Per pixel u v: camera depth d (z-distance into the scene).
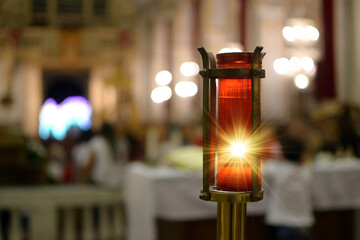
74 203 6.81
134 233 6.28
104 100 23.31
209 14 20.58
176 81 22.27
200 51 1.75
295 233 5.53
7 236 6.65
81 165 7.99
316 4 13.98
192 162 5.85
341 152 6.85
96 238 6.96
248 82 1.70
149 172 5.93
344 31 10.87
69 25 23.48
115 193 6.96
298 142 5.55
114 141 7.04
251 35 16.31
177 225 5.94
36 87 23.36
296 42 12.96
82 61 23.53
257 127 1.69
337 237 6.46
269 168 5.67
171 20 22.44
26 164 6.90
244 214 1.73
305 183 5.60
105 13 23.59
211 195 1.70
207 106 1.74
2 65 23.02
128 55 23.44
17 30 23.08
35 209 6.65
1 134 6.82
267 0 15.84
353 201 6.29
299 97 12.66
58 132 27.52
